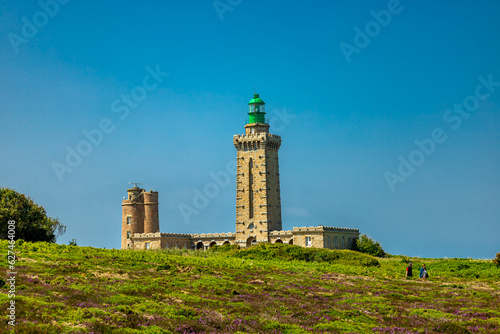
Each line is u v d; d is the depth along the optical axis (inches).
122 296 2012.8
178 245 5964.6
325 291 2642.7
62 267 2603.3
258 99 6028.5
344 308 2202.3
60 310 1716.3
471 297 2586.1
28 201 4399.6
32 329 1454.2
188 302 2069.4
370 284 2989.7
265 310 2037.4
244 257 4399.6
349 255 4271.7
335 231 5324.8
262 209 5708.7
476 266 3720.5
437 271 3700.8
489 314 2113.7
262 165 5782.5
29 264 2632.9
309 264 3890.3
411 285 3026.6
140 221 6210.6
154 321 1724.9
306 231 5216.5
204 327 1722.4
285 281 2906.0
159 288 2297.0
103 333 1540.4
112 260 3120.1
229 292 2388.0
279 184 5949.8
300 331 1734.7
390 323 1974.7
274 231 5575.8
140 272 2780.5
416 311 2159.2
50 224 4633.4
